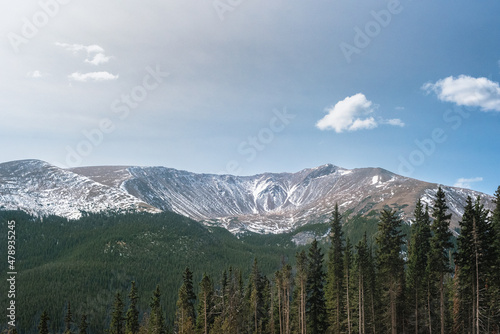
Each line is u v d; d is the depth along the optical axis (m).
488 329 53.84
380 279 60.09
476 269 50.41
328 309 71.88
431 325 59.97
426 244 62.03
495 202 55.59
